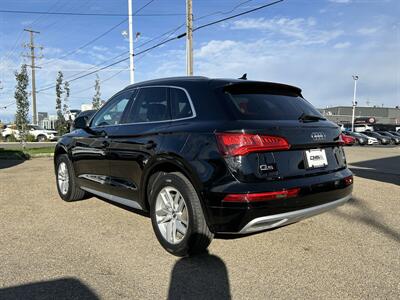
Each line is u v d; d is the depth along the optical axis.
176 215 4.03
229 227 3.54
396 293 3.24
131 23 22.86
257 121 3.67
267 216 3.50
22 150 17.39
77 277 3.52
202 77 4.41
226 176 3.50
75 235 4.68
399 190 7.63
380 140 50.31
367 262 3.88
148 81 4.95
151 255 4.05
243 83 4.04
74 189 6.25
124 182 4.83
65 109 23.23
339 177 4.12
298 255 4.04
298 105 4.35
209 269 3.70
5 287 3.32
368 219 5.39
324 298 3.15
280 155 3.67
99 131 5.37
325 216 5.50
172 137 4.02
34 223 5.19
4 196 6.88
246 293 3.24
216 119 3.77
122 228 4.96
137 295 3.20
